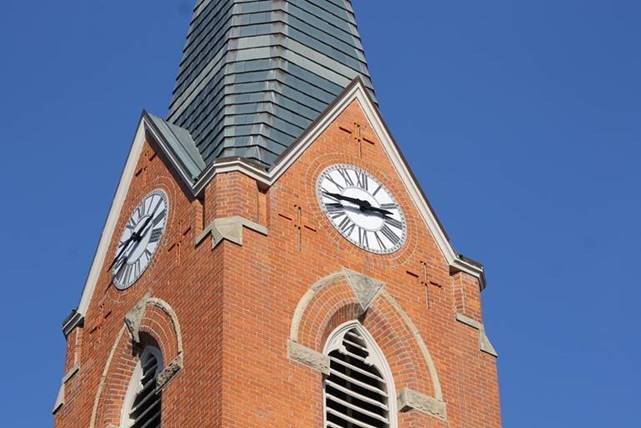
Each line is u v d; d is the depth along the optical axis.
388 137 70.19
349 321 64.94
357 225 67.06
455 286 68.50
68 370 69.25
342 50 74.44
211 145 69.12
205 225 65.19
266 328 61.94
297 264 64.31
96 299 69.94
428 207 69.50
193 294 63.62
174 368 62.47
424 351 65.56
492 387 66.62
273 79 70.94
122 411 65.94
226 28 73.88
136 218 69.69
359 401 63.72
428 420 63.97
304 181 66.81
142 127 71.81
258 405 59.91
